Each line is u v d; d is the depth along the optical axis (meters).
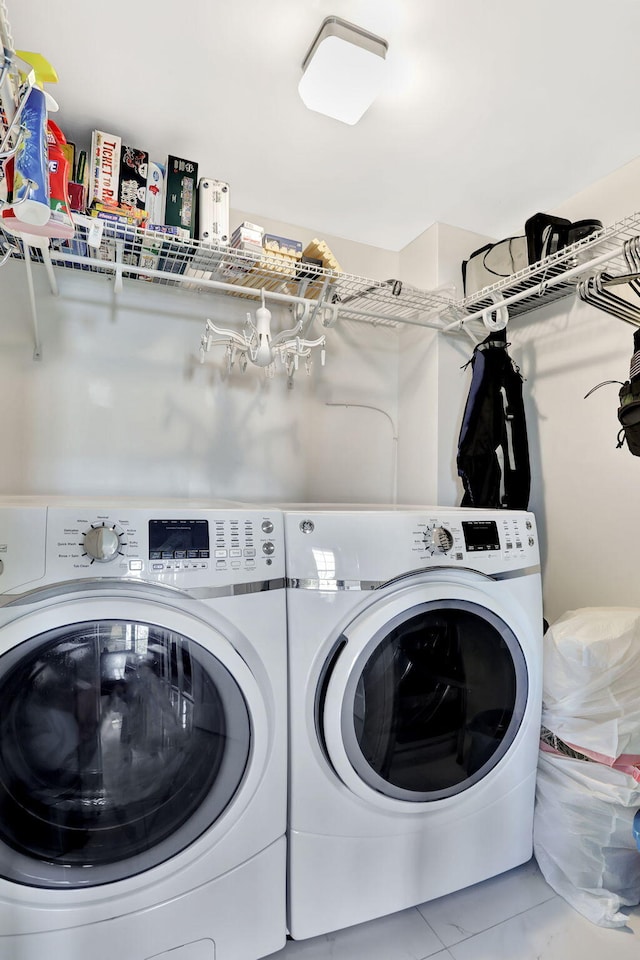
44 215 0.89
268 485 2.01
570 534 1.85
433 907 1.24
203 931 0.97
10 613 0.84
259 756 0.99
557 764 1.32
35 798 0.85
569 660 1.29
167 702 0.94
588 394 1.80
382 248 2.29
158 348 1.83
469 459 1.86
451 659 1.20
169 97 1.47
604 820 1.23
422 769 1.17
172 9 1.19
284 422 2.05
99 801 0.90
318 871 1.08
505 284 1.69
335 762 1.05
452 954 1.11
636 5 1.16
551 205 1.97
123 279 1.78
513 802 1.31
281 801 1.05
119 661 0.91
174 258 1.58
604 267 1.58
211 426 1.91
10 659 0.82
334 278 1.72
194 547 0.98
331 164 1.75
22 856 0.83
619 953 1.11
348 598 1.10
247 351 1.62
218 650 0.94
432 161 1.73
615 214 1.75
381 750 1.12
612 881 1.23
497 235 2.20
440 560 1.20
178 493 1.84
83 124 1.57
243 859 1.00
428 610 1.14
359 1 1.16
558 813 1.30
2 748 0.82
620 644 1.26
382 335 2.29
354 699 1.06
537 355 2.02
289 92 1.45
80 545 0.89
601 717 1.26
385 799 1.11
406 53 1.30
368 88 1.32
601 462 1.76
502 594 1.29
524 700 1.30
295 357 1.62
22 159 0.85
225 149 1.69
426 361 2.13
